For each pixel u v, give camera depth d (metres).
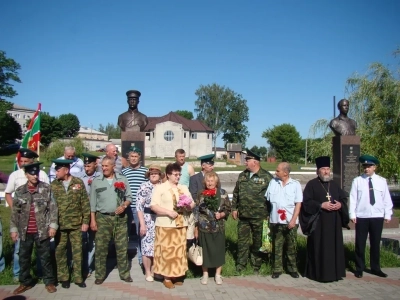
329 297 5.54
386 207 6.60
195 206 6.25
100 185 6.15
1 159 48.69
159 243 5.95
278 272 6.43
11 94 57.31
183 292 5.71
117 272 6.72
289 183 6.45
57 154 37.09
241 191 6.70
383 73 16.28
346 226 6.43
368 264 7.15
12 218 5.61
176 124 62.06
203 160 7.02
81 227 6.01
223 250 6.13
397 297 5.56
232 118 74.06
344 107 11.64
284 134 72.62
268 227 6.61
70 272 6.36
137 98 10.61
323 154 17.69
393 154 14.92
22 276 5.65
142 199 6.27
